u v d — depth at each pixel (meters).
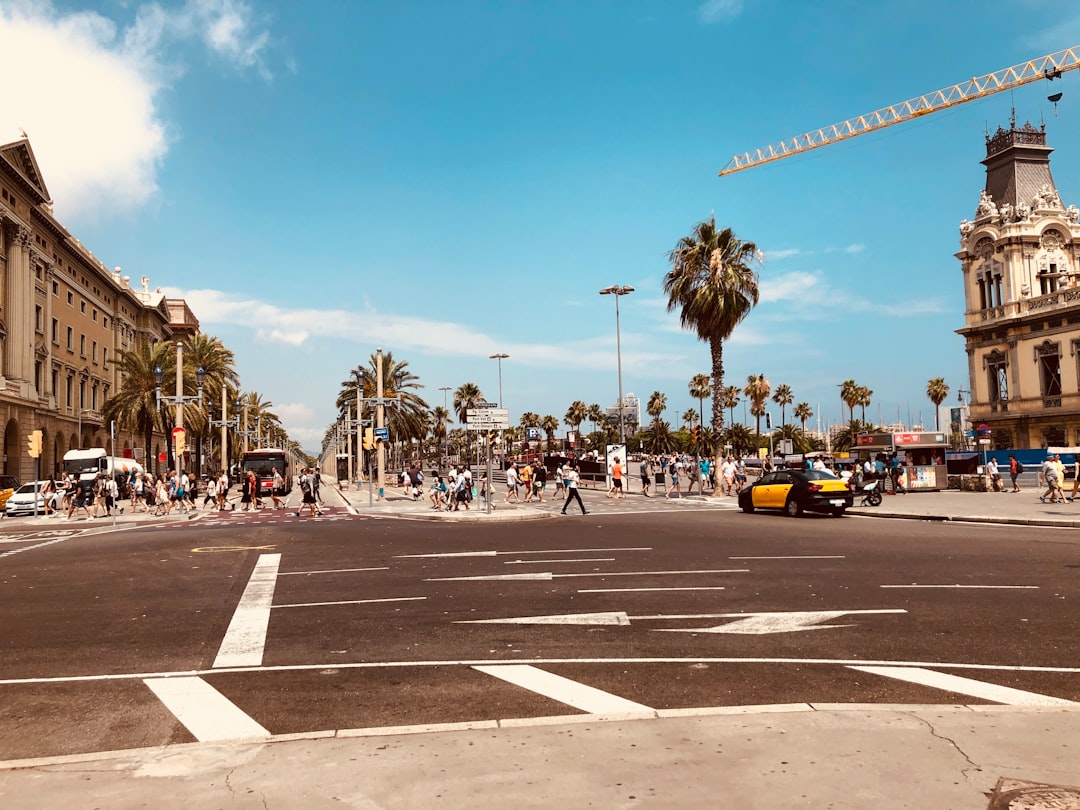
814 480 25.83
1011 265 62.53
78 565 16.39
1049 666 6.93
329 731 5.41
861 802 3.99
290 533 22.75
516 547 17.73
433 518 28.28
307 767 4.69
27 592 12.77
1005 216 63.72
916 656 7.38
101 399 77.12
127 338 86.75
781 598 10.63
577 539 19.34
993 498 31.78
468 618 9.73
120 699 6.51
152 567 15.57
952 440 113.44
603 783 4.31
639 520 25.36
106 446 77.19
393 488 64.62
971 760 4.55
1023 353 61.62
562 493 46.78
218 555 17.31
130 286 93.62
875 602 10.14
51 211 61.06
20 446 54.88
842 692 6.21
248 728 5.64
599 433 126.56
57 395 65.19
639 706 5.90
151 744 5.38
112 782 4.54
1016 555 14.52
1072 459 44.75
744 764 4.54
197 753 5.02
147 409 53.53
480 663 7.46
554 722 5.46
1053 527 20.34
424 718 5.77
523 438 139.38
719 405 40.03
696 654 7.64
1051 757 4.58
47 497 36.00
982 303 65.88
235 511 37.12
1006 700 5.92
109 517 33.94
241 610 10.65
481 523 26.00
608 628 8.97
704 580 12.34
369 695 6.45
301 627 9.43
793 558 14.82
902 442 41.97
